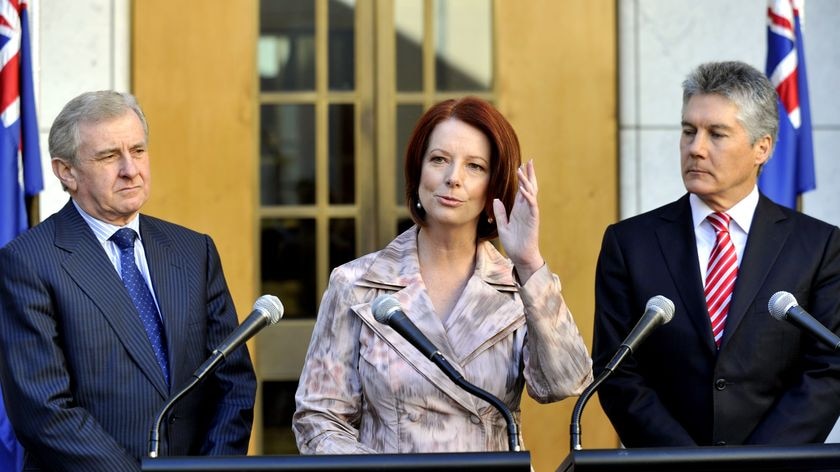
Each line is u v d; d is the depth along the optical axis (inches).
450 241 382.9
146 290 414.6
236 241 627.8
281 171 633.6
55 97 621.0
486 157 374.9
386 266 382.9
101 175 408.5
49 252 405.4
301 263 632.4
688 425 426.0
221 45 629.3
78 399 398.0
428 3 638.5
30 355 393.7
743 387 422.6
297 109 634.8
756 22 636.7
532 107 634.8
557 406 620.7
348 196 636.7
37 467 401.1
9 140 566.3
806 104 585.6
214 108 628.4
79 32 623.8
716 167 430.9
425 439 364.8
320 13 636.1
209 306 429.4
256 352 628.7
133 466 389.4
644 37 636.7
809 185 582.2
